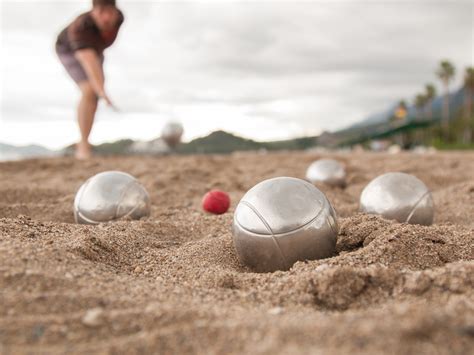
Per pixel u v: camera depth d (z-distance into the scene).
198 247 0.34
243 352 0.17
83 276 0.25
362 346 0.16
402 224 0.34
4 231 0.32
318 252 0.29
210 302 0.23
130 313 0.20
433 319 0.17
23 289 0.22
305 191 0.30
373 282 0.24
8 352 0.18
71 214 0.50
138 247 0.34
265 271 0.30
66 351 0.18
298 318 0.20
